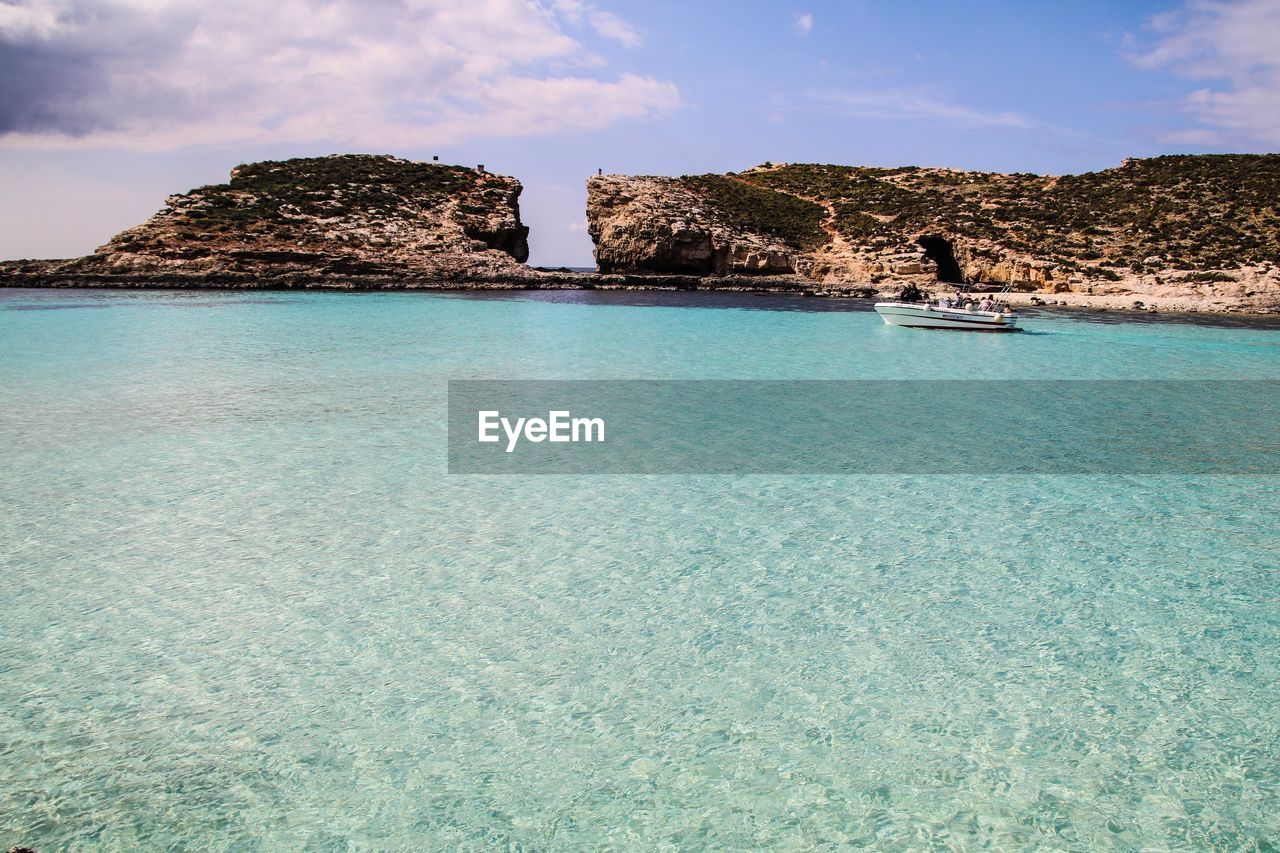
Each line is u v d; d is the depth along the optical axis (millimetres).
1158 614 8430
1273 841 5238
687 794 5633
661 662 7371
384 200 73250
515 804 5512
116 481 12500
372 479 12898
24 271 56562
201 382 20891
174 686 6879
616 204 79688
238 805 5465
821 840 5203
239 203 67875
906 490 12773
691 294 67000
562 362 26078
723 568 9531
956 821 5402
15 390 19375
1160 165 84250
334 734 6266
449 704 6680
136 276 56250
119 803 5461
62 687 6836
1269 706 6770
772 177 99000
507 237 76312
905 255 73125
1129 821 5418
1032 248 71000
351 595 8664
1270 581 9289
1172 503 12242
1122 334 39812
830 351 30859
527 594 8750
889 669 7293
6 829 5188
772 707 6684
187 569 9289
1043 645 7754
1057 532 10883
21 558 9516
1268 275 59344
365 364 24594
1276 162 78000
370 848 5082
